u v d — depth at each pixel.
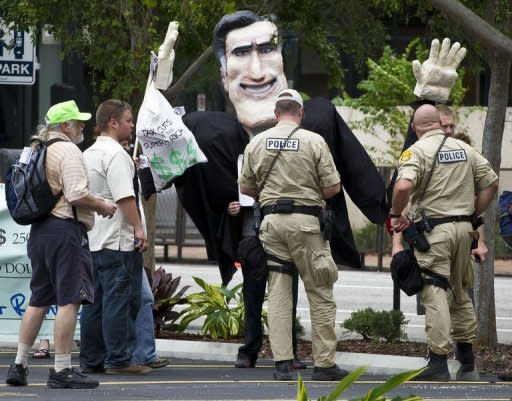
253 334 21.19
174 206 48.12
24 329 18.17
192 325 27.02
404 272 19.52
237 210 21.83
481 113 52.44
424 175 19.55
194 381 19.17
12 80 24.75
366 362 21.45
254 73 22.81
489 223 23.31
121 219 19.52
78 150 17.83
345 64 56.53
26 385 18.28
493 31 19.83
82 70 56.59
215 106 54.31
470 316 20.11
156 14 26.42
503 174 45.78
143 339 20.94
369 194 22.09
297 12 25.30
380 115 51.62
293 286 20.97
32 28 26.91
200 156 22.12
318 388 18.42
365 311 24.64
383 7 24.94
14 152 23.84
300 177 19.06
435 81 22.33
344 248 21.84
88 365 20.16
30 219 17.78
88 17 25.92
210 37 26.23
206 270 44.84
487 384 19.31
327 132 22.00
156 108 22.02
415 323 31.36
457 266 19.77
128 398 16.92
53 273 17.92
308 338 25.92
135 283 19.77
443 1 19.78
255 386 18.53
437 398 17.42
